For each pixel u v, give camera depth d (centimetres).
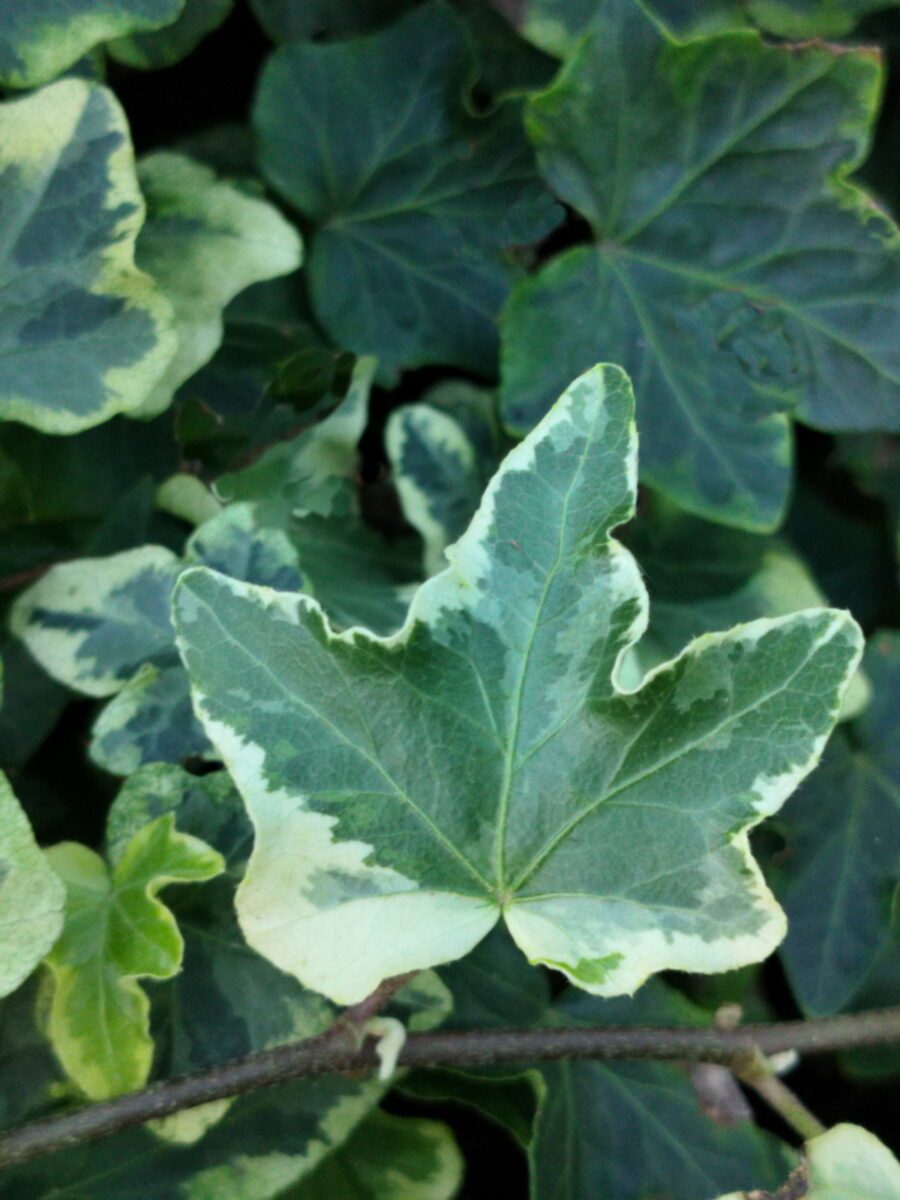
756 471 17
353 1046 13
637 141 17
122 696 14
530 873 12
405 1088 15
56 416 14
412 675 11
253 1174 14
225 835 14
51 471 17
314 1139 14
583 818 12
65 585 15
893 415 17
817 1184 13
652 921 12
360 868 12
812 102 16
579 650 11
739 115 17
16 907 12
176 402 17
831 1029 14
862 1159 13
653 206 17
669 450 17
